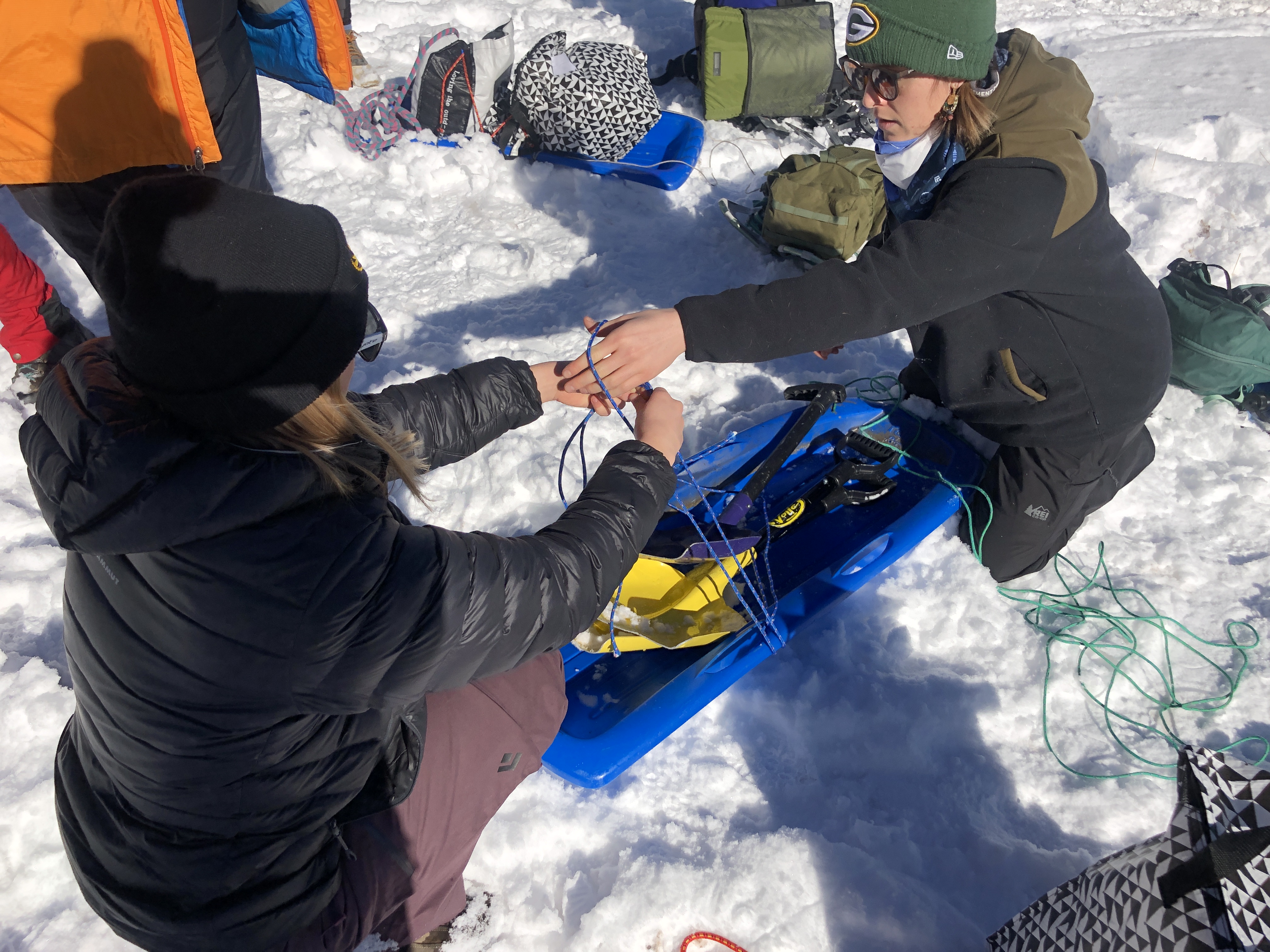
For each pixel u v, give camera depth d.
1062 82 1.80
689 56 4.57
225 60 2.33
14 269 2.28
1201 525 2.55
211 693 1.05
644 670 2.07
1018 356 2.11
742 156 4.10
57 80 1.93
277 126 3.91
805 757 1.96
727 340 1.72
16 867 1.67
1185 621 2.27
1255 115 4.28
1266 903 1.08
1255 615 2.27
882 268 1.74
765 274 3.43
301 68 3.41
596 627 2.01
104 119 2.01
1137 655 2.15
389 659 1.08
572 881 1.73
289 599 1.02
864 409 2.69
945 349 2.18
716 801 1.88
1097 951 1.29
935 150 1.91
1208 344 2.78
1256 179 3.65
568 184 3.86
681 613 2.07
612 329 1.70
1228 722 2.02
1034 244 1.80
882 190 3.30
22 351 2.41
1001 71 1.83
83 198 2.12
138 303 0.88
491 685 1.51
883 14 1.71
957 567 2.35
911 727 1.98
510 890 1.72
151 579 1.01
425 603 1.08
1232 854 1.10
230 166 2.49
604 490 1.37
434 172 3.80
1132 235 3.63
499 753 1.51
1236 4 5.98
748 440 2.53
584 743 1.82
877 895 1.67
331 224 1.00
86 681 1.10
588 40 4.80
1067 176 1.80
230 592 1.00
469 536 1.19
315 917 1.26
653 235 3.65
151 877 1.18
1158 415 2.88
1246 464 2.73
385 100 3.90
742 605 2.13
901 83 1.81
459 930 1.65
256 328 0.91
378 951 1.48
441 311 3.20
